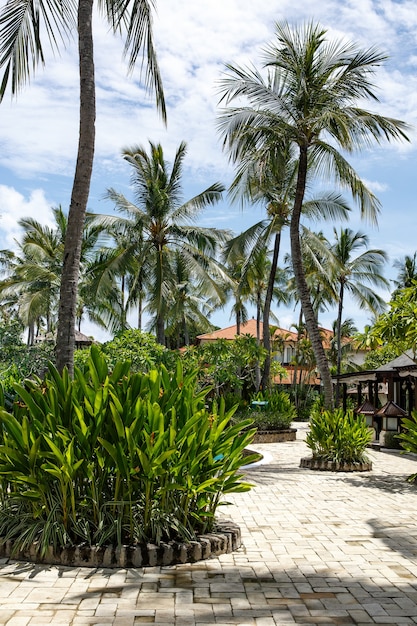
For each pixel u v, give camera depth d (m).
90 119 8.75
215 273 26.62
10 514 5.80
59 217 29.55
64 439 5.27
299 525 7.41
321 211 24.17
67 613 4.24
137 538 5.46
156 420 5.42
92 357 6.12
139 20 10.20
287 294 45.69
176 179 25.81
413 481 11.15
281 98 15.73
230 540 6.07
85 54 8.87
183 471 5.74
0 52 10.04
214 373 23.72
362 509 8.48
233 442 6.11
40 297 27.94
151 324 37.78
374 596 4.76
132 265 25.16
